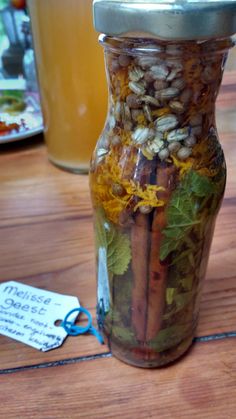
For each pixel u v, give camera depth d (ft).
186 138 0.43
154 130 0.42
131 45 0.39
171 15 0.35
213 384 0.52
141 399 0.50
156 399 0.50
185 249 0.47
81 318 0.61
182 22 0.36
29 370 0.54
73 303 0.63
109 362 0.55
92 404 0.50
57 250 0.75
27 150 1.10
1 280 0.68
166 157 0.43
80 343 0.58
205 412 0.49
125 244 0.47
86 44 0.83
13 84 1.19
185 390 0.51
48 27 0.83
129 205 0.44
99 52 0.84
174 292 0.49
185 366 0.54
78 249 0.75
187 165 0.43
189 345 0.57
